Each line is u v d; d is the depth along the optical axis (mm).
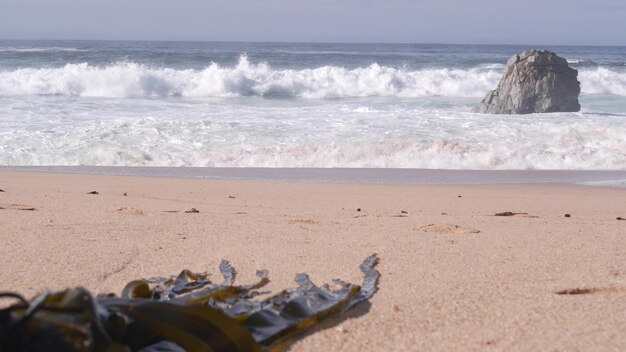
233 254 4922
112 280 4059
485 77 32125
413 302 3584
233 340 2426
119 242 5316
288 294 3494
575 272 4434
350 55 58531
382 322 3215
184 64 39594
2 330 2010
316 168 14305
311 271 4348
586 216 8328
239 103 25234
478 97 30453
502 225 6996
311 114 19672
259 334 2840
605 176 14016
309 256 4855
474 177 13625
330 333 3037
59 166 13609
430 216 7867
